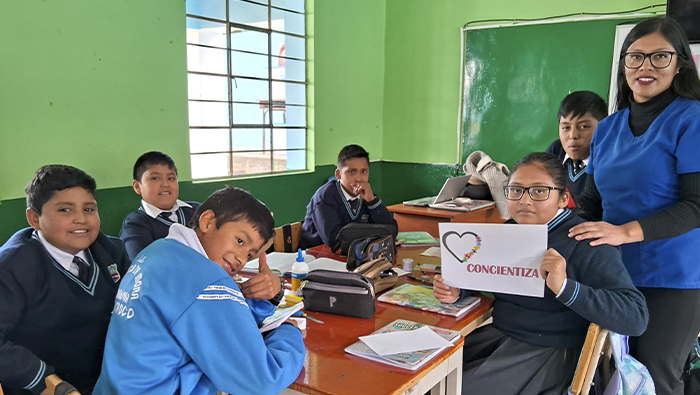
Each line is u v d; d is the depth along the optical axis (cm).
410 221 341
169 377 101
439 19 454
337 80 446
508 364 154
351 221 268
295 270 175
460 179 359
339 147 458
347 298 153
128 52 298
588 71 391
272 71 401
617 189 172
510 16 420
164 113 322
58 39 267
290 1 407
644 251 166
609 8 379
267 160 406
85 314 137
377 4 474
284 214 410
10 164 254
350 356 126
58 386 103
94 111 286
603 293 135
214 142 365
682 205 154
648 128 167
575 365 150
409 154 489
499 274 150
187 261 106
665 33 157
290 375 110
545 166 153
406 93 483
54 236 133
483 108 441
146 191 241
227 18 363
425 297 169
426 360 123
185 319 100
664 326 166
